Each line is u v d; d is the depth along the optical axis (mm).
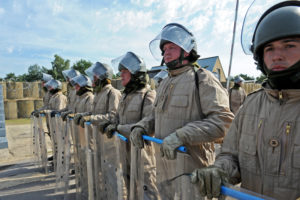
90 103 4391
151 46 2086
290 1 1027
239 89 6836
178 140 1469
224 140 1343
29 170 5000
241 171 1171
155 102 2020
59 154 3840
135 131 1943
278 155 990
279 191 978
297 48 924
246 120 1188
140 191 1884
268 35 962
